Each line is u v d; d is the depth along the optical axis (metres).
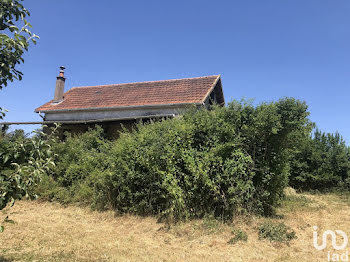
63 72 18.06
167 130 7.14
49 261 4.25
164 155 6.62
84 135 11.45
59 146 9.99
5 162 2.84
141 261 4.33
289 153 7.34
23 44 2.81
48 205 8.65
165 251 4.79
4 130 14.75
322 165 14.45
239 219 6.31
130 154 7.33
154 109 13.70
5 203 2.78
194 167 6.30
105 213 7.41
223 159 6.55
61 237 5.53
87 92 18.28
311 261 4.33
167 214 6.62
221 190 6.55
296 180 14.71
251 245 5.03
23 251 4.71
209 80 15.56
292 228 6.05
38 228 6.18
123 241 5.35
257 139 6.72
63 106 16.33
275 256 4.53
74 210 8.03
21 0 2.91
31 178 2.86
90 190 8.33
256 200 6.65
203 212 6.59
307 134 6.55
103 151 9.04
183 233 5.73
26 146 2.98
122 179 7.20
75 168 9.23
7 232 5.80
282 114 6.32
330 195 13.39
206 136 6.85
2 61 2.75
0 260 4.23
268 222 6.04
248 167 6.59
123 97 15.77
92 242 5.24
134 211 7.18
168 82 16.86
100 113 14.88
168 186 6.30
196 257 4.50
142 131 7.68
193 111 7.83
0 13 2.74
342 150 14.84
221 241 5.26
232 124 6.68
